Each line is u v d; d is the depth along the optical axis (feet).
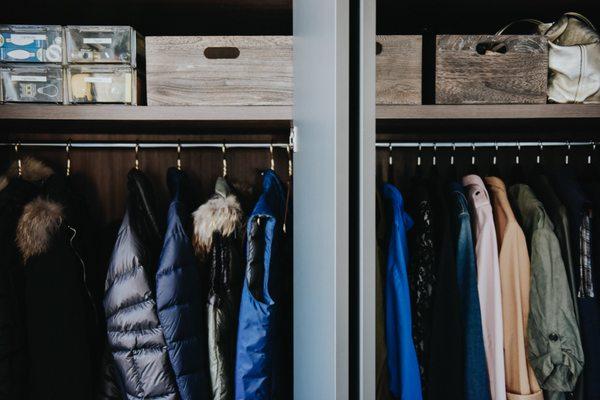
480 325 3.76
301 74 3.01
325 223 1.90
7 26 4.12
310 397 2.53
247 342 3.97
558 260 3.96
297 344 3.49
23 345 4.11
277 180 4.65
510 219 4.02
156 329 3.94
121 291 3.94
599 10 4.53
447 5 4.33
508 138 5.32
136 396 3.96
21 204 4.25
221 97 4.14
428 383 3.72
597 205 4.26
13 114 4.04
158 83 4.12
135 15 4.55
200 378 4.04
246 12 4.47
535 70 4.03
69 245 4.20
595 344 3.96
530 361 3.99
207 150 5.33
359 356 1.79
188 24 4.79
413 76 4.01
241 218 4.34
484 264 3.94
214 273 4.19
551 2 4.31
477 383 3.71
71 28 4.15
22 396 4.08
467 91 4.02
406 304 3.70
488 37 4.03
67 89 4.17
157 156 5.31
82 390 4.07
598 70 4.06
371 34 1.74
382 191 4.28
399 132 5.23
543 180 4.40
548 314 3.91
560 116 3.98
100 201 5.30
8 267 4.04
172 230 4.00
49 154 5.26
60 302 4.02
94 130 4.99
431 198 4.49
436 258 4.16
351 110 1.84
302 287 3.04
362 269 1.76
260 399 4.00
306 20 2.63
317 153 2.13
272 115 4.08
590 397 3.95
